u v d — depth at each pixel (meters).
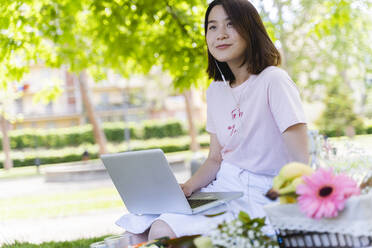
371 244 1.71
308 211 1.68
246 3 2.57
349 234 1.70
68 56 8.03
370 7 8.36
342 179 1.69
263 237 1.81
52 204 9.78
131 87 47.75
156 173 2.21
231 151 2.58
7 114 21.06
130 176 2.36
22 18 5.57
